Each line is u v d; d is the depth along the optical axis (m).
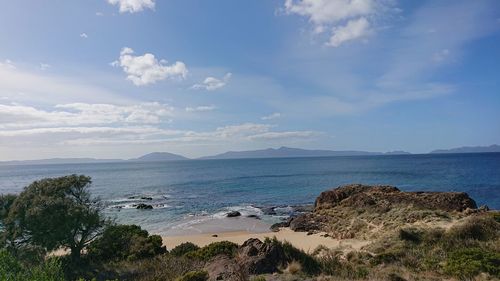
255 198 66.00
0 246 18.12
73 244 19.89
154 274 15.93
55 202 19.16
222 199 65.31
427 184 81.25
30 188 20.75
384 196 39.88
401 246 20.30
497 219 23.78
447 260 15.98
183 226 41.41
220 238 34.03
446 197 36.00
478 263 14.67
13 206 19.34
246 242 17.62
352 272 14.45
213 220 44.81
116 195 75.50
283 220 44.44
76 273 17.30
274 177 116.94
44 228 18.47
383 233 28.08
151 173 168.50
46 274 8.94
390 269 15.30
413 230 22.41
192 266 16.45
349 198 42.41
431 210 32.09
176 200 65.12
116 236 21.97
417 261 16.75
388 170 135.38
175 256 21.05
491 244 18.92
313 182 95.75
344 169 153.88
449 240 20.27
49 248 18.66
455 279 13.76
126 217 47.97
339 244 25.62
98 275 17.00
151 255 22.17
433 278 13.78
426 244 20.36
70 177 21.70
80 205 20.27
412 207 34.00
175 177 132.12
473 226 21.17
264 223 42.66
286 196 68.12
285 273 14.30
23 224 18.77
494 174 101.69
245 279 13.12
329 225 36.28
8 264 8.84
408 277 13.86
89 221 20.06
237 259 15.62
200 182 103.44
